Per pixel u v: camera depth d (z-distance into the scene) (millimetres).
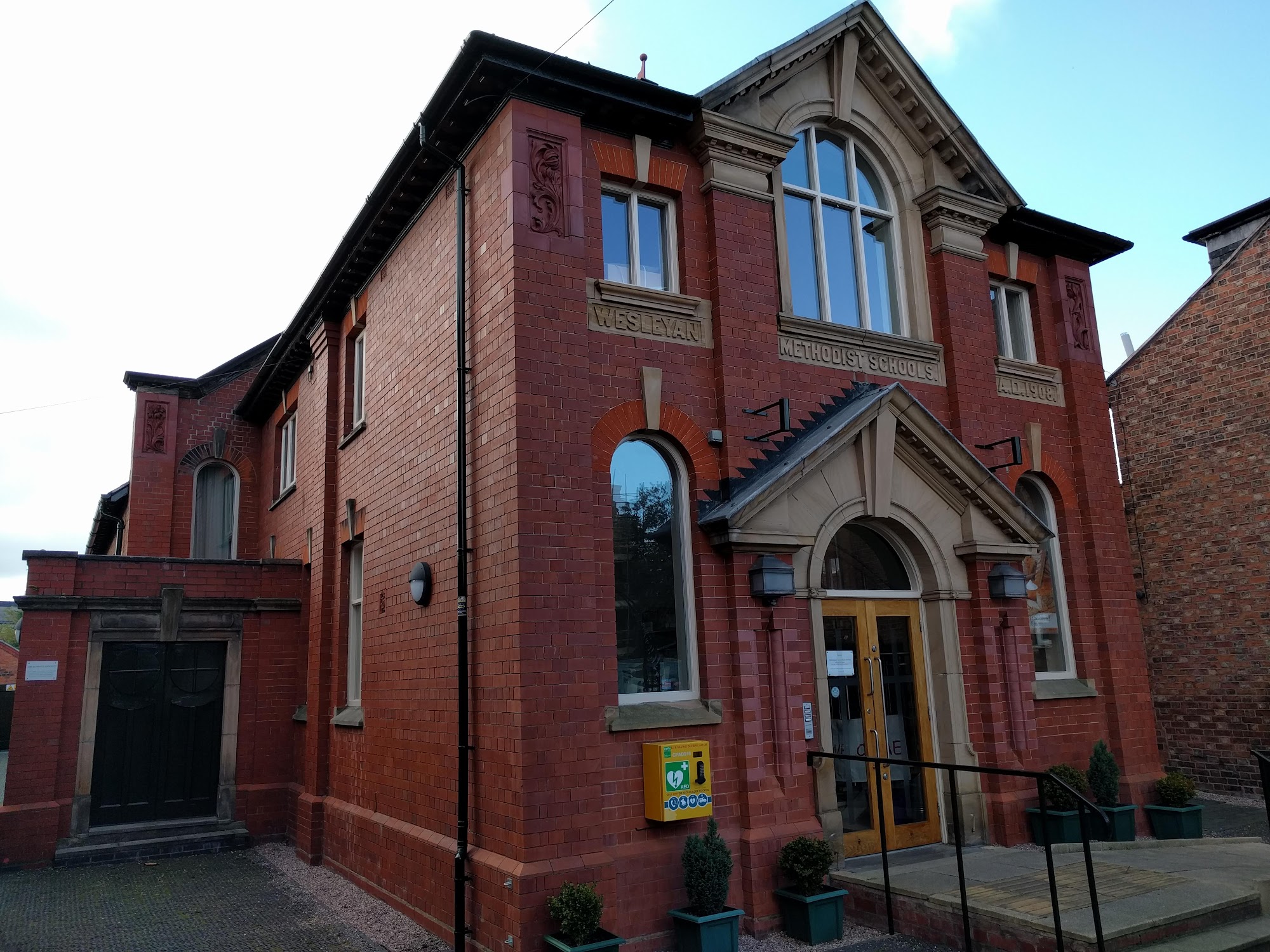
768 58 9633
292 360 14820
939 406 10633
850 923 7934
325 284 12516
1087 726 10852
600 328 8250
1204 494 13766
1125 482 14875
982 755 9594
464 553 8078
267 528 17219
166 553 17469
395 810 9367
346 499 11945
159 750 12562
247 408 17766
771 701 8297
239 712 13070
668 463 8680
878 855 8891
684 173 9109
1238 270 13539
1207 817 11609
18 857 11203
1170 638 14047
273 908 9227
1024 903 6996
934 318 10930
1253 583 13078
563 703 7203
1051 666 11250
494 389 7902
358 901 9391
